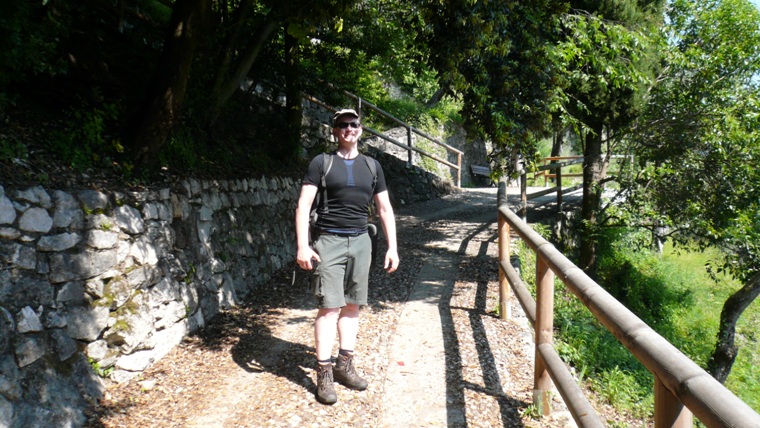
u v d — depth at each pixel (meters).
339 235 3.16
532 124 7.09
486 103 6.80
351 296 3.26
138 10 6.48
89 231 3.59
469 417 3.05
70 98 4.57
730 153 9.80
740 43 10.14
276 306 5.39
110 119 4.83
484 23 5.94
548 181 21.81
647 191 10.65
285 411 3.12
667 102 10.80
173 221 4.70
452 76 6.39
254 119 8.70
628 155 11.35
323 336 3.22
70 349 3.27
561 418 3.03
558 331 5.36
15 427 2.67
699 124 10.21
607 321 1.80
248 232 6.28
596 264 11.95
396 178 13.63
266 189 7.29
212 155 6.26
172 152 5.29
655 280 12.70
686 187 10.18
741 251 9.82
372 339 4.26
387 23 8.84
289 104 9.13
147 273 4.07
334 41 8.62
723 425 1.01
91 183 3.89
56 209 3.39
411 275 6.52
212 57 6.42
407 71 12.02
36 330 3.07
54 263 3.31
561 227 12.36
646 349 1.44
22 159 3.46
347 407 3.17
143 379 3.65
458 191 16.20
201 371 3.77
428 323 4.68
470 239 8.97
